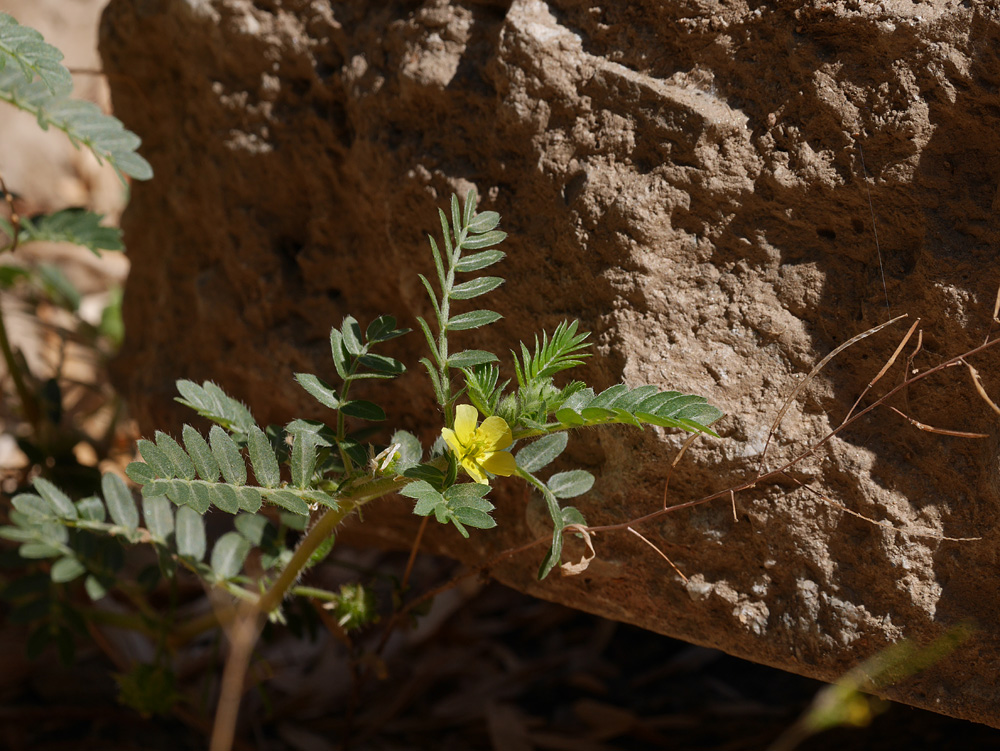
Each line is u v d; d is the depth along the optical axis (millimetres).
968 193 290
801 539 299
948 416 292
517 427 282
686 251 305
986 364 288
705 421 289
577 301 312
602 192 308
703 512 305
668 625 316
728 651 311
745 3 302
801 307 301
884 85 293
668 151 305
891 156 293
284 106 352
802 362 300
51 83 324
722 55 304
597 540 314
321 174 351
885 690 296
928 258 291
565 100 313
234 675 339
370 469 289
